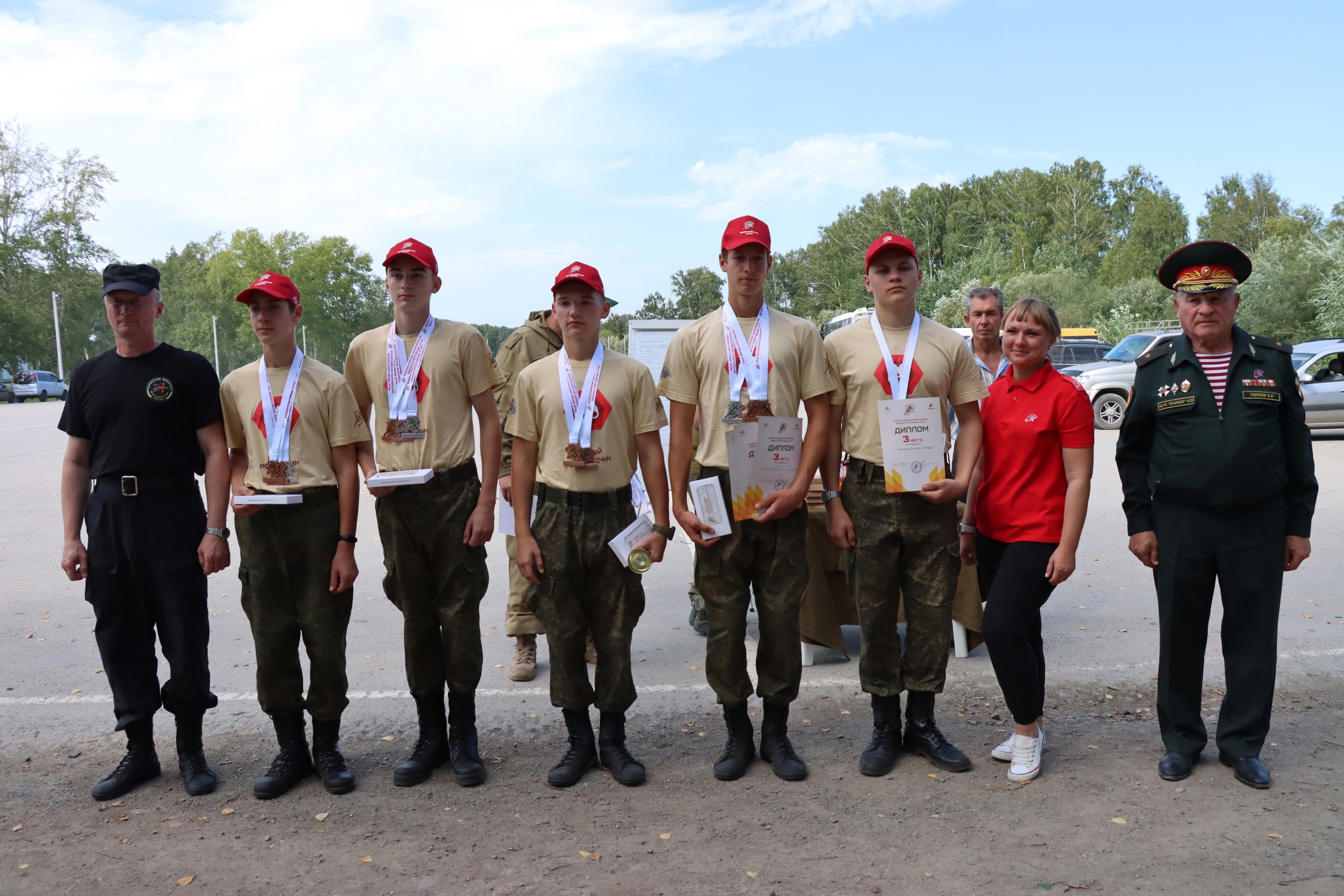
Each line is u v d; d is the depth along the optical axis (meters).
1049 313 3.57
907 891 2.79
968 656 5.08
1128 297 43.25
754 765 3.77
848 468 3.76
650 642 5.55
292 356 3.68
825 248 85.38
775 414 3.54
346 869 2.99
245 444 3.72
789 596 3.62
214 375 3.67
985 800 3.38
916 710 3.78
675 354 3.69
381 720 4.35
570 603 3.63
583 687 3.70
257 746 4.07
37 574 7.44
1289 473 3.50
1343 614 5.70
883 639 3.70
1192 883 2.78
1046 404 3.58
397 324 3.73
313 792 3.59
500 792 3.55
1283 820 3.16
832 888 2.81
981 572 3.88
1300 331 32.19
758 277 3.55
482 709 4.48
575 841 3.15
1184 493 3.49
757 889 2.81
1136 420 3.66
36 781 3.72
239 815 3.39
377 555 8.12
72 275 54.28
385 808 3.43
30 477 13.23
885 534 3.64
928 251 73.88
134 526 3.49
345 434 3.66
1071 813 3.27
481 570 3.73
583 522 3.58
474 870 2.97
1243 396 3.41
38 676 5.02
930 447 3.55
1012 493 3.66
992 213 70.81
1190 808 3.27
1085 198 66.38
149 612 3.62
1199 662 3.58
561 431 3.58
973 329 5.39
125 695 3.59
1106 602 6.14
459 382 3.70
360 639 5.65
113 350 3.61
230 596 6.74
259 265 77.00
